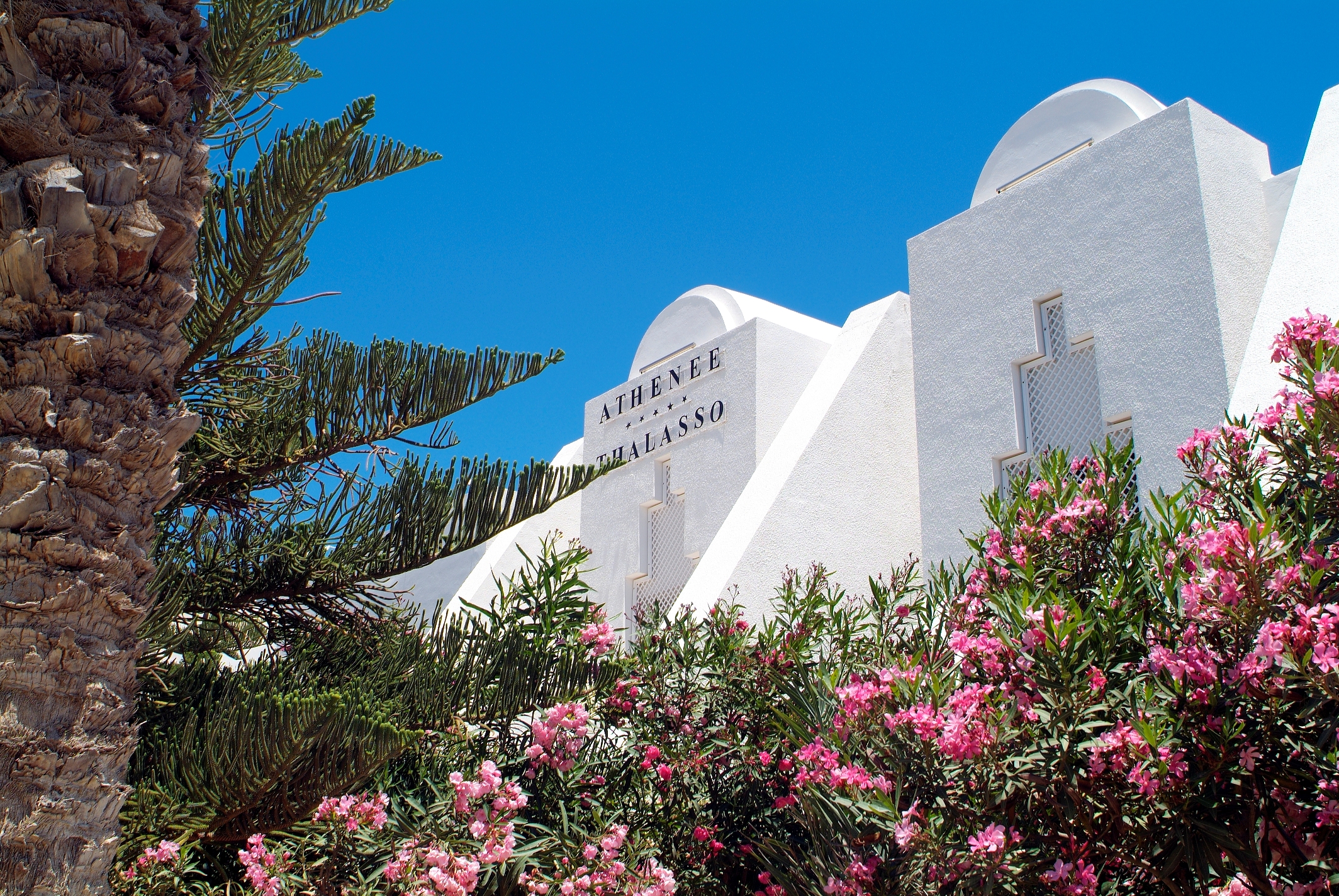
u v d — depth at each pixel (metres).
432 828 4.16
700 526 11.44
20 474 2.62
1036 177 8.80
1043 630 3.47
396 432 5.94
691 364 12.22
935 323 9.38
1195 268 7.39
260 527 5.78
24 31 2.81
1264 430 3.74
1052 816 3.54
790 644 5.71
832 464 9.66
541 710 5.29
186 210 3.14
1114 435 7.82
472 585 13.80
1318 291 5.41
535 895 4.21
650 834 5.01
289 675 5.39
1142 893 3.50
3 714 2.51
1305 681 2.99
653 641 6.12
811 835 4.24
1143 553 4.01
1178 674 3.27
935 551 8.82
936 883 3.55
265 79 5.04
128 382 2.91
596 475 5.98
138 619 2.85
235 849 4.57
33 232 2.66
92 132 2.88
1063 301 8.33
